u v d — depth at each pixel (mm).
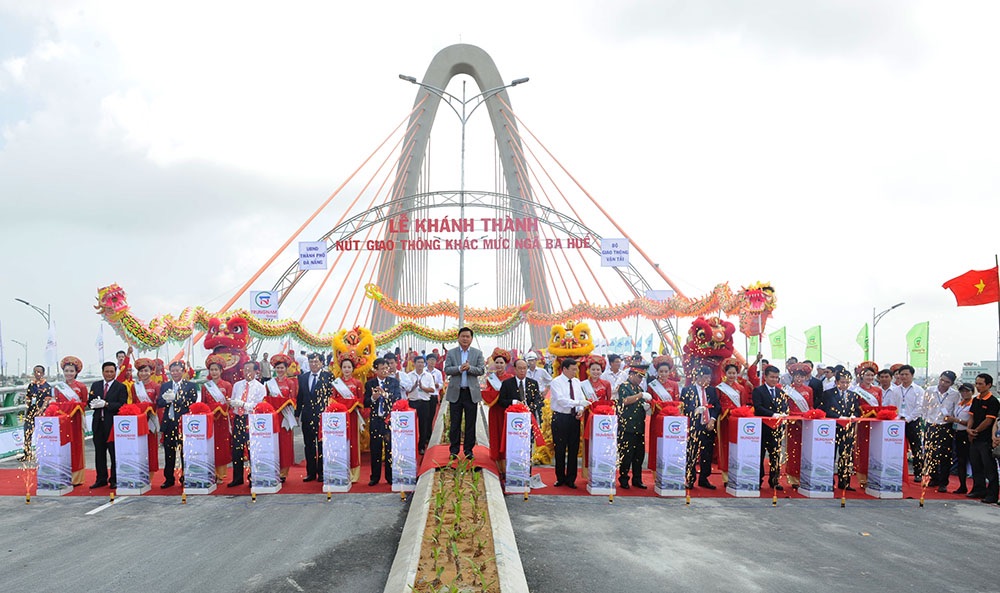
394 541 7105
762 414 9859
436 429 13805
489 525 6863
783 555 6668
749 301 13875
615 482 9508
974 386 9828
